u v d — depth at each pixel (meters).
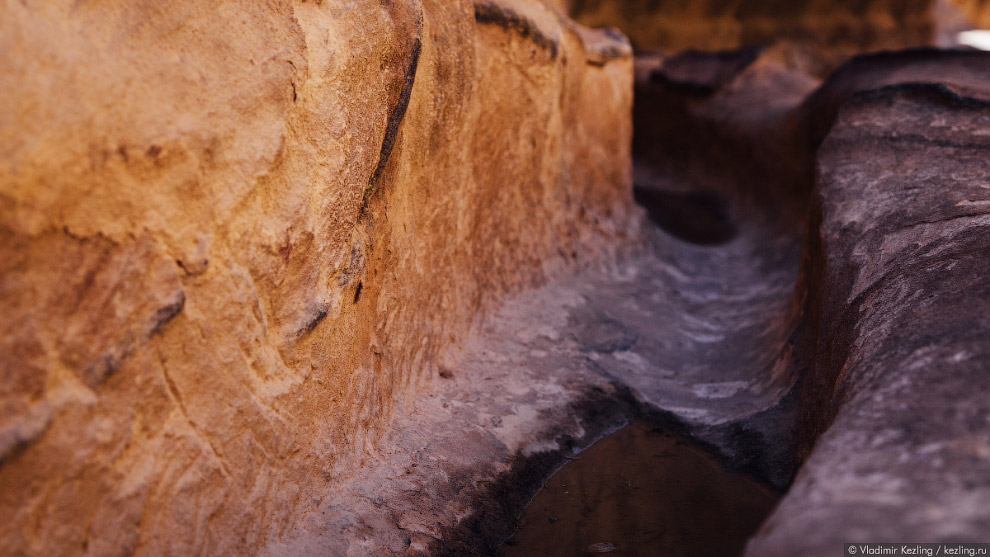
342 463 2.85
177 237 2.03
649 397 4.31
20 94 1.60
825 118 7.34
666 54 12.82
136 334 1.89
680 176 11.20
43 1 1.72
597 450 3.78
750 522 3.06
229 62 2.25
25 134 1.60
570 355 4.53
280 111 2.43
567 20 5.96
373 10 2.97
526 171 5.18
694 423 4.04
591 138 6.45
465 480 3.14
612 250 6.27
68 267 1.72
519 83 4.91
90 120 1.76
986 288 2.44
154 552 1.96
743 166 9.73
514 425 3.66
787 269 6.67
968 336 2.16
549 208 5.55
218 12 2.25
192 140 2.06
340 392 2.89
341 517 2.66
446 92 3.84
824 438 2.05
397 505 2.85
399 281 3.49
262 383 2.40
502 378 4.07
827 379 3.18
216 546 2.18
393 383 3.39
